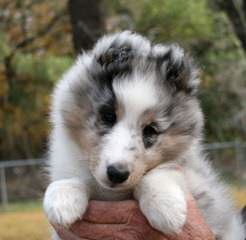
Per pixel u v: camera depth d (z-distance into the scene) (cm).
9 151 414
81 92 78
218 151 354
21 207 338
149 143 75
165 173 75
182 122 78
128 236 74
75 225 75
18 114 394
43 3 381
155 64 78
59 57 331
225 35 329
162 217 71
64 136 80
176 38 285
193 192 78
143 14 282
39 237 240
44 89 366
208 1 314
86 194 75
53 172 82
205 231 74
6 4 385
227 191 86
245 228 83
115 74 76
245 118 402
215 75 381
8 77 367
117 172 72
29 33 378
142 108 74
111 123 75
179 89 79
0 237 244
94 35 150
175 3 285
